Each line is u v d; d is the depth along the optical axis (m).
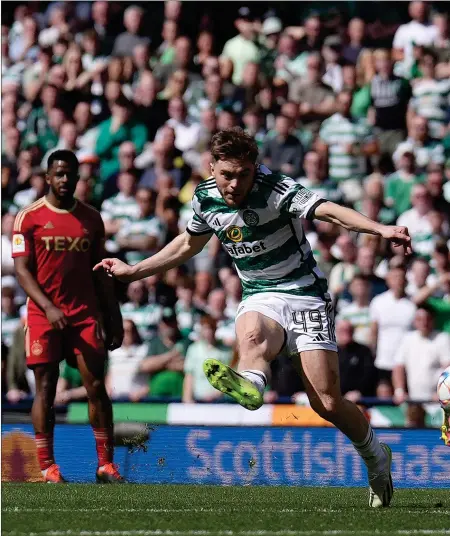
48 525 12.86
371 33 46.25
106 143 42.75
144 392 32.91
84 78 45.91
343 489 20.23
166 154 41.03
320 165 39.12
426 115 42.19
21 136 44.66
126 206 39.12
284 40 45.50
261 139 41.62
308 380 14.56
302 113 42.72
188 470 23.78
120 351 33.19
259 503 16.61
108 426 22.23
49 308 21.16
